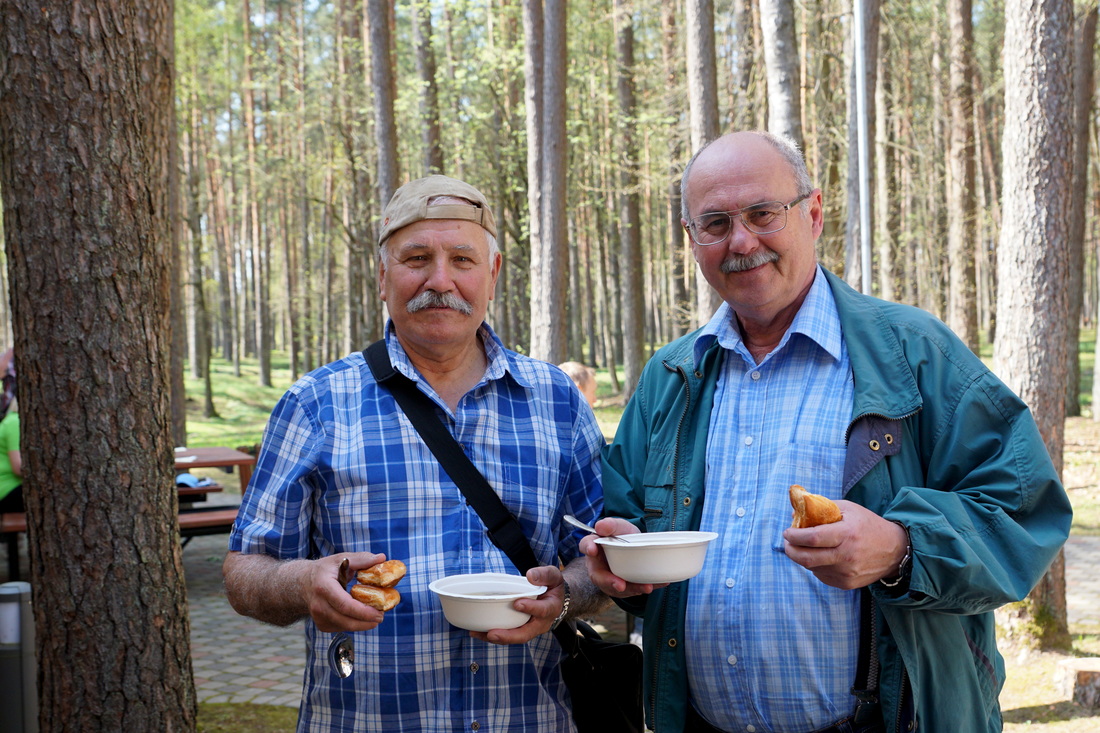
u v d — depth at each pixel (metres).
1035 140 4.98
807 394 1.88
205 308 24.52
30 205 2.70
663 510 1.97
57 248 2.71
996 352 5.21
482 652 1.89
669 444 2.00
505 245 21.86
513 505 1.99
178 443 10.26
